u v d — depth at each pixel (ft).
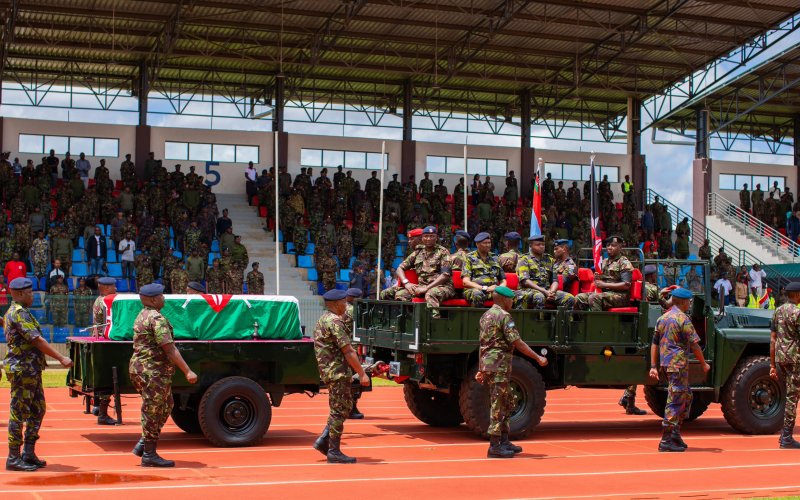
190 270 93.50
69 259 94.43
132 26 111.14
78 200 105.70
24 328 30.91
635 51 124.57
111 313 37.45
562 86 134.31
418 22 112.27
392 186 119.34
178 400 39.14
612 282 42.98
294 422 46.83
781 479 32.32
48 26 108.68
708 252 116.78
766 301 101.14
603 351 42.19
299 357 39.14
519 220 119.65
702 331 44.34
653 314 44.83
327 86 137.59
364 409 53.93
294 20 110.83
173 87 135.03
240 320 38.83
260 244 111.45
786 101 143.54
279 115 127.13
